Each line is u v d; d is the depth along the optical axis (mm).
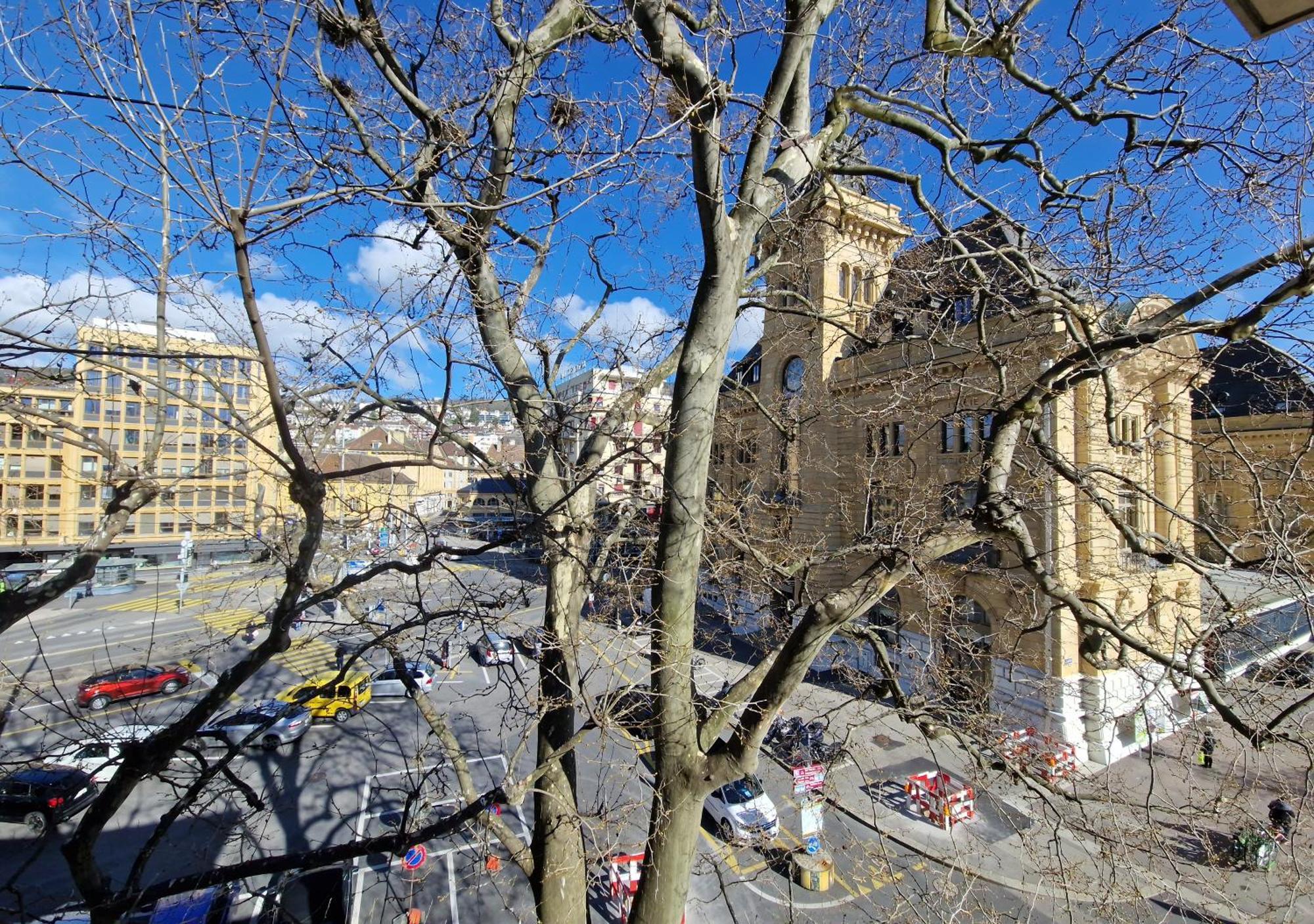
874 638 7426
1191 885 6742
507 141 5953
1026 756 7184
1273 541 5352
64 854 4094
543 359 6715
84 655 18891
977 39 6691
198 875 4605
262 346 3412
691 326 5516
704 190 5105
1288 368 6508
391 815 13422
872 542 6906
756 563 8414
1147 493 6316
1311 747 5324
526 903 11219
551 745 5848
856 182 9602
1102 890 7297
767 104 5832
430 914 10898
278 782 14750
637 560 6020
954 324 8945
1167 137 6539
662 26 5004
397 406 4773
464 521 6336
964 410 8531
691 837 5297
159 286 3859
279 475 4992
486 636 6109
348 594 6066
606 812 6324
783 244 7742
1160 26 6117
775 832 9938
